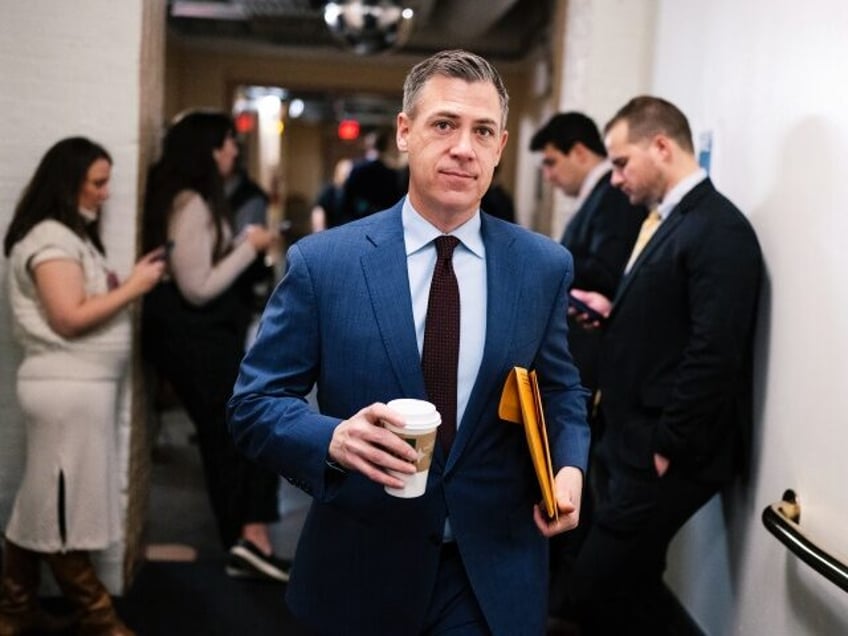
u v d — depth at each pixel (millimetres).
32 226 2529
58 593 2990
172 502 4082
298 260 1521
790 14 2205
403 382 1473
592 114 3547
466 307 1525
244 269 3209
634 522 2355
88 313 2488
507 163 8242
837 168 1953
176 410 5676
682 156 2371
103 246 2863
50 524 2531
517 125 8016
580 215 3170
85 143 2596
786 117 2221
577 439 1572
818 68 2053
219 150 3172
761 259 2312
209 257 3086
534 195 6930
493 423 1521
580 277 3066
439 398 1497
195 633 2842
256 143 9852
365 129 13078
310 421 1418
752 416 2381
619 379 2422
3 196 2826
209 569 3320
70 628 2770
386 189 5793
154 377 3352
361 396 1492
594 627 2945
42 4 2785
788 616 2135
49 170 2551
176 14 6594
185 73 7617
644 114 2381
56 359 2535
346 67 7770
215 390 3133
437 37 7445
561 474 1506
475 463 1518
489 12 5828
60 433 2525
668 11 3248
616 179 2484
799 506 2072
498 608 1517
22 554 2641
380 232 1538
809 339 2059
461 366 1510
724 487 2447
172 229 3012
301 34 6922
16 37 2789
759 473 2326
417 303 1521
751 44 2457
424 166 1455
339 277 1501
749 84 2469
